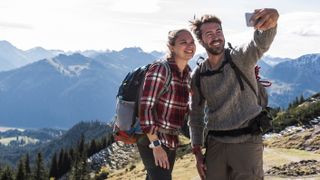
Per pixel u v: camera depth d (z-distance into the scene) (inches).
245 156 110.4
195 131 120.2
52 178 1897.1
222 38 110.3
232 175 114.7
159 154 105.3
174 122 109.2
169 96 108.0
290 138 1014.4
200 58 118.0
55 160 2294.5
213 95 112.7
